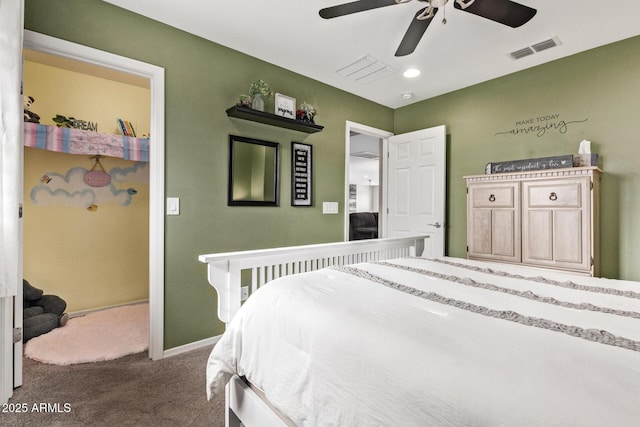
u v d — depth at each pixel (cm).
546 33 236
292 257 190
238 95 267
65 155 312
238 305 167
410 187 378
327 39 249
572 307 103
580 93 265
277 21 226
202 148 247
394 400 73
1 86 159
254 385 123
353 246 225
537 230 251
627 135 244
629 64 243
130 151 310
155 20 224
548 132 283
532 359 68
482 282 137
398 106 404
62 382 192
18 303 181
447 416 63
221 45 257
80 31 195
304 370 97
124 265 348
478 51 263
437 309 101
